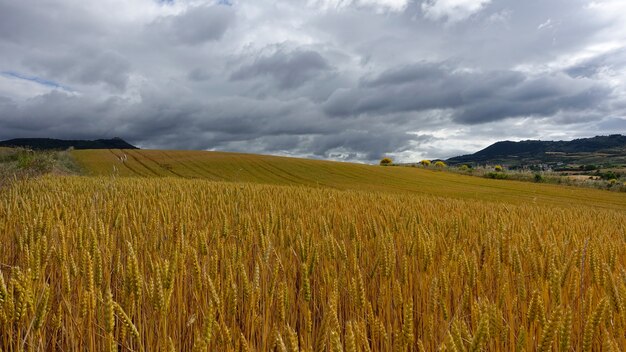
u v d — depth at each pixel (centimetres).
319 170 5894
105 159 5853
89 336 237
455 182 5675
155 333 266
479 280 331
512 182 6038
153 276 245
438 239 484
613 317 244
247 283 265
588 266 346
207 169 5503
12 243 435
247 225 483
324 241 414
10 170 2039
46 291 219
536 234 449
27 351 226
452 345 171
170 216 570
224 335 211
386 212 842
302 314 305
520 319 306
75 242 348
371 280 368
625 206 3347
